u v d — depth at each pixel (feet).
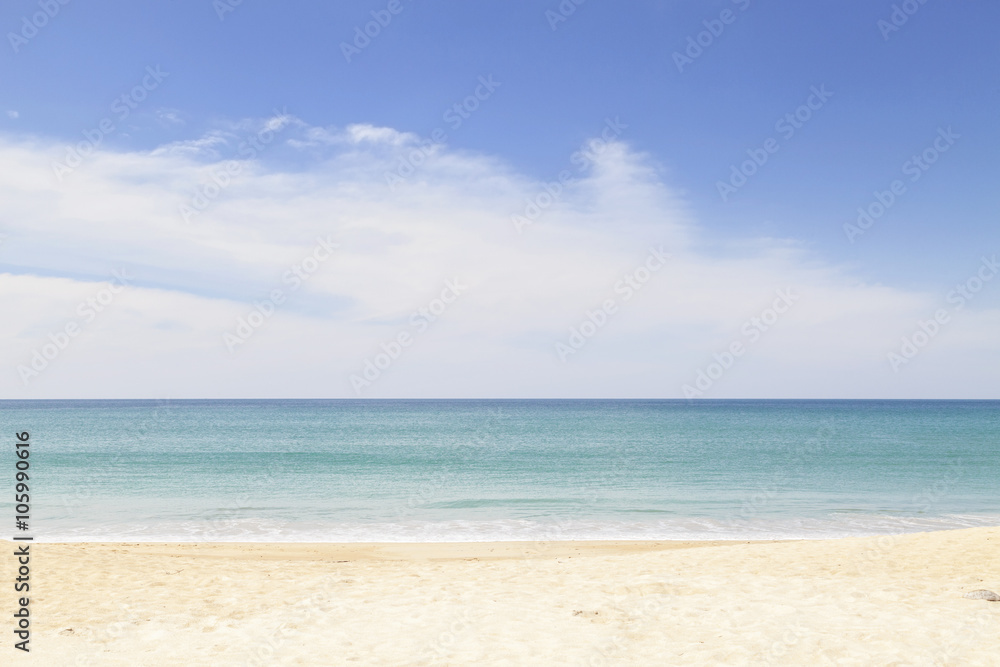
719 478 97.30
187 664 21.31
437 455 134.51
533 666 21.06
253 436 195.11
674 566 37.83
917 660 20.89
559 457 130.82
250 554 45.75
